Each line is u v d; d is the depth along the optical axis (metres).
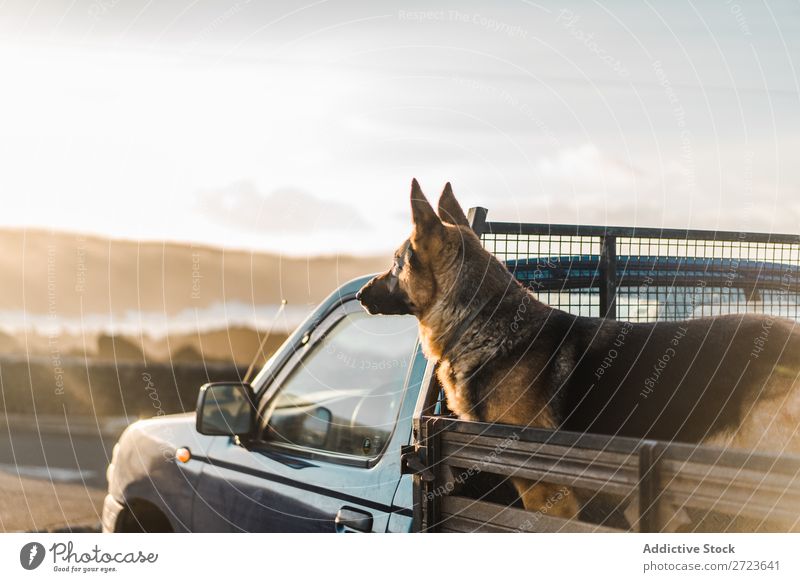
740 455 1.79
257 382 3.61
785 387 2.86
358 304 3.51
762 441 2.87
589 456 2.09
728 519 1.97
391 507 2.71
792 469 1.72
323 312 3.60
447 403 3.37
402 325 3.61
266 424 3.47
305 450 3.24
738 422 2.91
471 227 3.71
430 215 3.38
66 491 8.38
